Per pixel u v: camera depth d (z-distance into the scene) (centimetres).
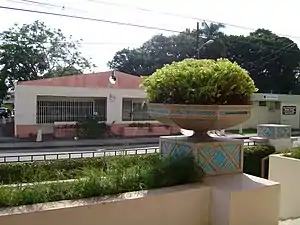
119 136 2036
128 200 298
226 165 399
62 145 1692
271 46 3675
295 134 2395
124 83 2114
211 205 347
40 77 3003
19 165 599
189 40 3669
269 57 3659
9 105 3653
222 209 336
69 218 272
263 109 2748
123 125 2094
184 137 425
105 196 301
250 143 1184
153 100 412
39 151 1507
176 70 399
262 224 356
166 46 3862
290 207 582
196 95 373
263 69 3669
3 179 505
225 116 375
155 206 312
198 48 2392
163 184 342
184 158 372
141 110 2170
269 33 3881
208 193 346
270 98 2708
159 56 3897
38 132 1797
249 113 394
